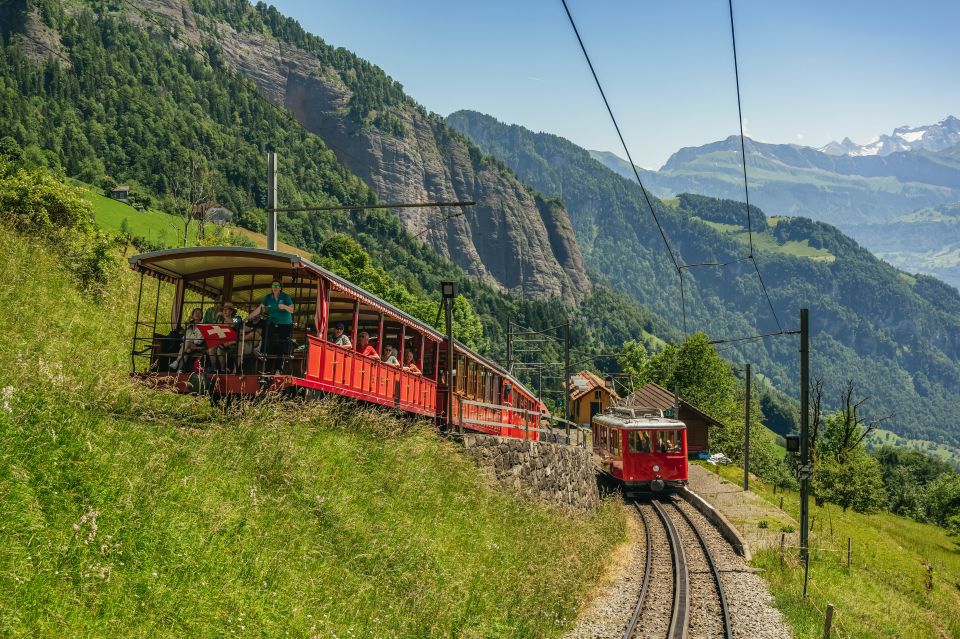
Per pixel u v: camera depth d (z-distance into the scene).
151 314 24.19
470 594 12.66
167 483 9.73
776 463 90.12
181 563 8.49
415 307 90.12
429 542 13.47
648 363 115.25
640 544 23.69
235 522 9.98
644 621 14.80
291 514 11.12
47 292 19.86
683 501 35.44
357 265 88.69
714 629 14.78
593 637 13.36
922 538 56.56
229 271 17.05
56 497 8.25
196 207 63.81
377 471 14.62
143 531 8.53
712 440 82.44
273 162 22.05
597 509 31.06
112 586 7.55
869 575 27.22
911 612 24.09
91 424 10.15
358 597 10.38
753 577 20.14
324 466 13.37
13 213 24.36
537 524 19.00
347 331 19.88
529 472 23.36
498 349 159.88
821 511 44.59
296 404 14.77
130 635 7.10
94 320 20.48
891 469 131.62
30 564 7.10
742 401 94.00
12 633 6.29
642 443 35.03
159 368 16.09
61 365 12.38
